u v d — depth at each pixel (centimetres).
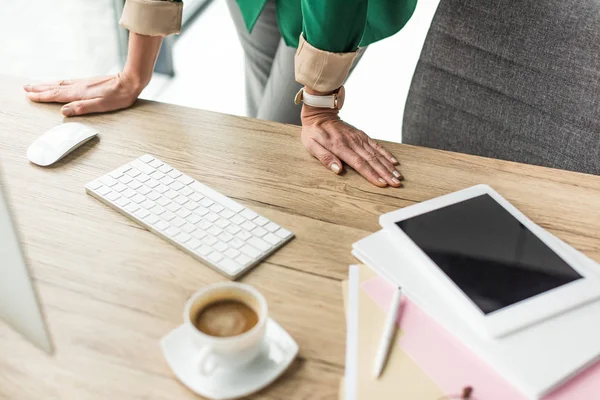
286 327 74
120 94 114
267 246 84
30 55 237
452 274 79
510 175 103
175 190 94
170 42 260
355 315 76
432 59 153
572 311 76
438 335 74
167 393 66
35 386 66
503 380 68
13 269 58
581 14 129
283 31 139
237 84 268
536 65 138
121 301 76
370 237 86
